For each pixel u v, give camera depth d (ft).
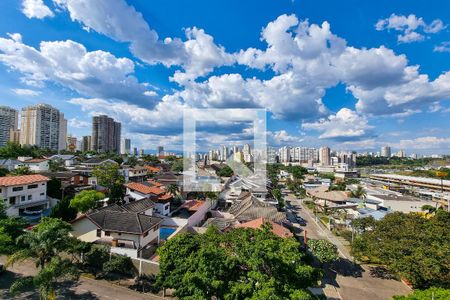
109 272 62.23
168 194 133.28
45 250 49.19
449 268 61.26
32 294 52.24
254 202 111.55
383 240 77.36
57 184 126.72
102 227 69.72
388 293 67.67
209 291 38.99
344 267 82.89
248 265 39.96
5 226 61.93
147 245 73.10
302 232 120.47
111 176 152.05
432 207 148.56
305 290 38.52
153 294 55.83
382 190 221.46
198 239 50.57
